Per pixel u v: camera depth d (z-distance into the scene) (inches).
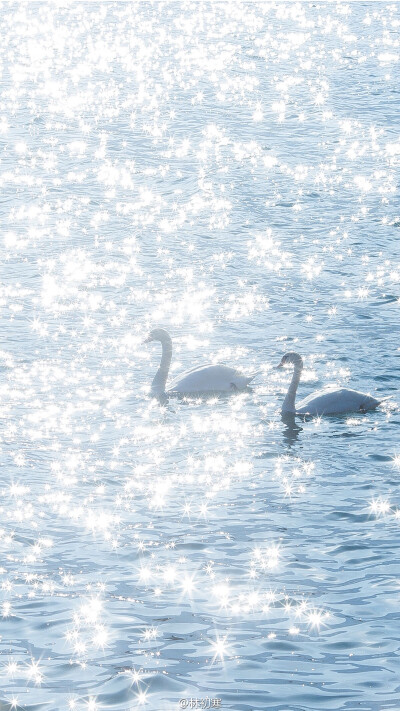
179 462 766.5
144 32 3319.4
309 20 3597.4
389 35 3233.3
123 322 1085.1
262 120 2085.4
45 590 582.2
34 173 1688.0
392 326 1082.1
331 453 783.1
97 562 614.9
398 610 561.6
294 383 872.3
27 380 922.7
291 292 1183.6
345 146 1881.2
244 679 502.3
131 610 562.9
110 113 2137.1
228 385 916.0
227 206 1523.1
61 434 813.2
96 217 1466.5
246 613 560.1
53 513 678.5
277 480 735.1
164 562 615.5
